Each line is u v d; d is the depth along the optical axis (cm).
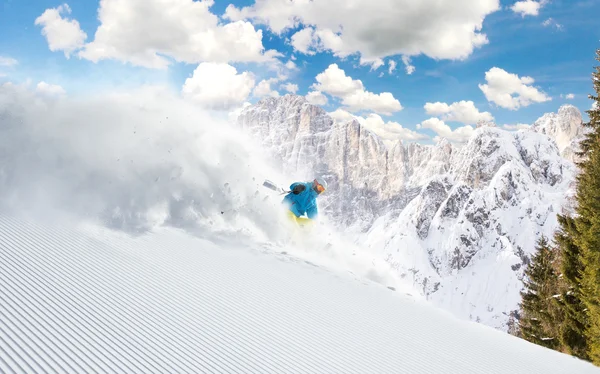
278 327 575
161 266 665
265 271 787
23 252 592
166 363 423
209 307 575
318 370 493
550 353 937
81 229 746
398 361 578
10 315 433
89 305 496
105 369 387
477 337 825
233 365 454
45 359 378
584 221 2159
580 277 2317
